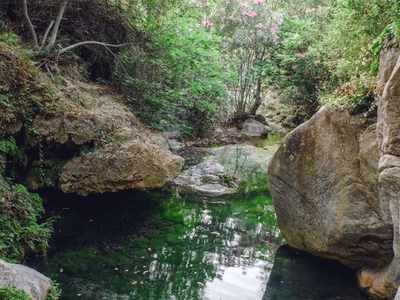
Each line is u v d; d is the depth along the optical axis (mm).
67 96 5742
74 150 5512
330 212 3648
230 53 11734
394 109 2545
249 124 11406
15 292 2605
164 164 5879
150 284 3812
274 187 4328
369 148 3326
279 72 11305
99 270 4016
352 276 3895
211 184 6734
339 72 7512
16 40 5723
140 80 7848
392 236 3320
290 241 4473
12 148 4758
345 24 5957
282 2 12734
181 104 9328
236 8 11117
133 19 8109
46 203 5406
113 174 5359
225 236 4984
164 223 5289
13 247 3795
